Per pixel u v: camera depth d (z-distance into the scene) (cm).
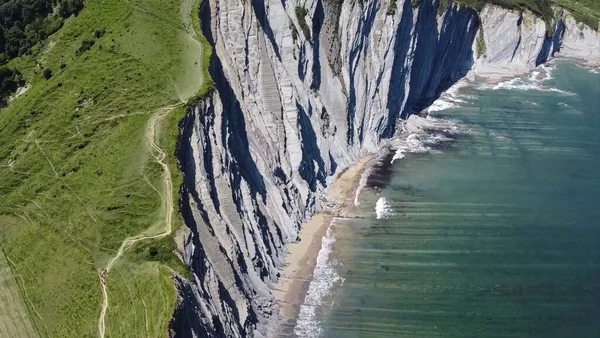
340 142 9025
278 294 6656
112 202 5884
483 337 6191
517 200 8381
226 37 7988
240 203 6731
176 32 7694
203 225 5912
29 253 5931
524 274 7019
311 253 7281
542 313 6488
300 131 8144
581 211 8169
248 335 5966
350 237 7569
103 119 6931
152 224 5575
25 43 8581
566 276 6994
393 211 8075
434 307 6544
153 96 6925
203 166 6369
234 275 6028
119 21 8188
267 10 8581
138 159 6156
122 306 5009
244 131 7475
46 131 7112
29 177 6694
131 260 5334
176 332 4616
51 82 7744
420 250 7369
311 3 8994
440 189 8562
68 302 5328
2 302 5519
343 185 8575
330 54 9181
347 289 6769
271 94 8006
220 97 6988
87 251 5616
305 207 7900
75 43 8281
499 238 7612
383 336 6203
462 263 7169
